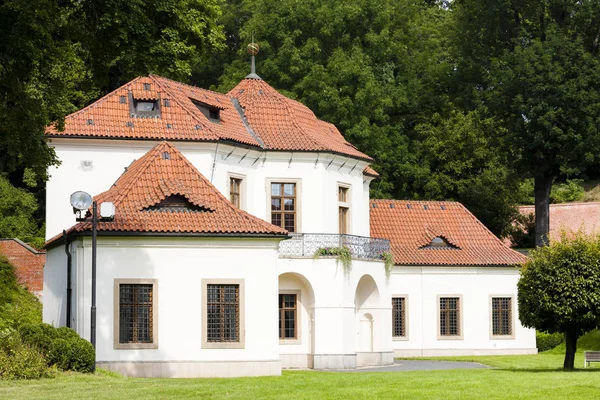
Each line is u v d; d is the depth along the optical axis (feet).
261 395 84.28
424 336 173.88
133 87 142.82
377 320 151.12
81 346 99.96
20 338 99.09
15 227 199.62
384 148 228.84
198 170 133.49
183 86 149.69
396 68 257.34
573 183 270.05
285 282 142.31
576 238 119.34
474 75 256.73
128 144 137.69
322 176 147.02
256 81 159.33
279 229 116.57
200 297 114.11
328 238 141.90
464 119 240.53
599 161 259.19
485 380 97.25
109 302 112.37
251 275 115.55
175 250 114.11
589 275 116.26
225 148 139.33
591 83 218.38
